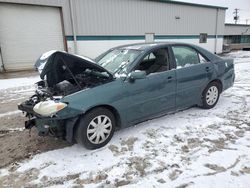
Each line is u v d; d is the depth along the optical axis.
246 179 2.64
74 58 3.30
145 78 3.80
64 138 3.38
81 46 15.36
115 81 3.55
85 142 3.34
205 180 2.65
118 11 16.62
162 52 4.17
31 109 3.34
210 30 24.08
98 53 16.23
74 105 3.15
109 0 15.99
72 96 3.22
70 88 3.49
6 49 13.13
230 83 5.31
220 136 3.70
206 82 4.70
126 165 3.02
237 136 3.69
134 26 17.81
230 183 2.58
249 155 3.12
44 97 3.46
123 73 3.73
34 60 14.14
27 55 13.86
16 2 12.71
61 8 14.25
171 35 20.67
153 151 3.32
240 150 3.26
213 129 3.96
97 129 3.43
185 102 4.46
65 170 2.97
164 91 4.04
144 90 3.78
